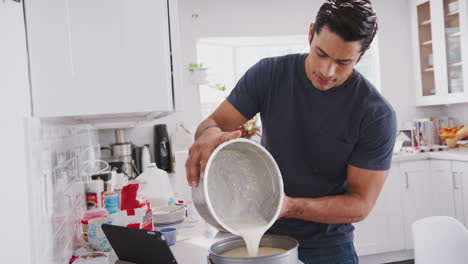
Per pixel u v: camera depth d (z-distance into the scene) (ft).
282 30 12.34
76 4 3.08
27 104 2.93
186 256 3.96
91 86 3.13
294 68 4.46
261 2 12.21
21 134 2.71
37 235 2.93
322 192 4.60
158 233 2.85
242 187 3.45
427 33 12.59
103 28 3.13
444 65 11.84
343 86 4.27
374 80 13.44
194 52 11.91
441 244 4.75
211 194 3.32
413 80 13.25
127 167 9.84
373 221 10.83
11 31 2.69
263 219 3.28
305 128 4.45
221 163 3.43
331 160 4.45
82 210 5.57
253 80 4.64
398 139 11.97
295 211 3.57
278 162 4.63
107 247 4.03
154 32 3.21
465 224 10.27
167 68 3.26
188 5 11.84
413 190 11.12
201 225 5.19
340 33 3.39
